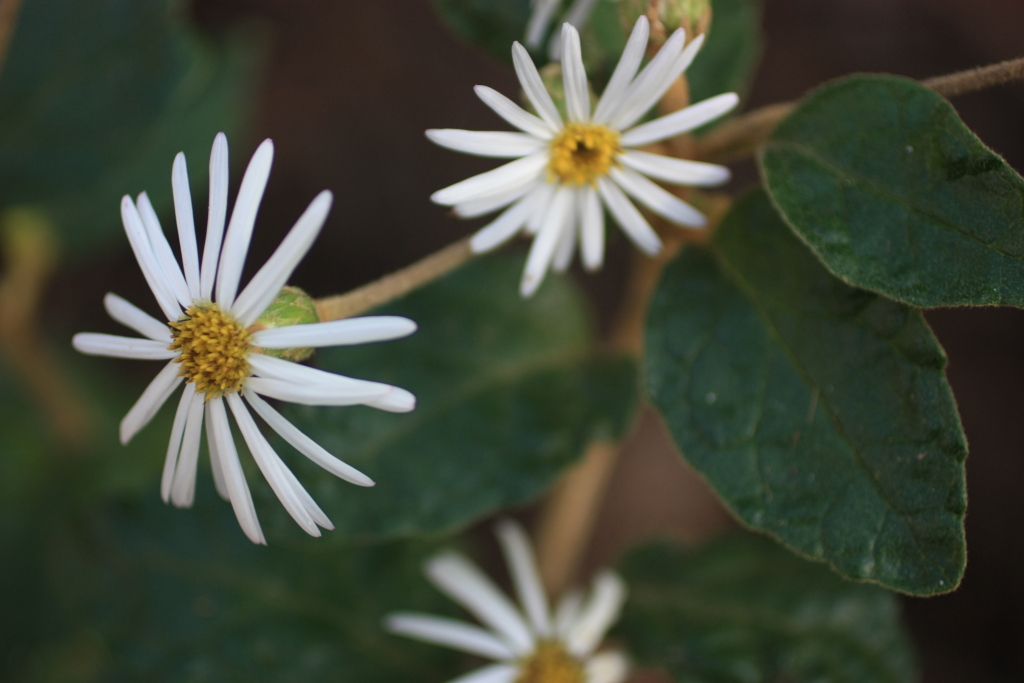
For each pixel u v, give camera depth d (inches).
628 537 19.5
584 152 11.4
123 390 17.6
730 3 13.3
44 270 14.9
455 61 20.4
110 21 14.1
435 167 20.2
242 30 16.5
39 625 15.0
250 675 13.4
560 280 13.2
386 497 12.3
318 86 20.2
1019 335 17.8
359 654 13.5
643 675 18.2
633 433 19.9
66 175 14.5
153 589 13.5
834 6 19.5
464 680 13.1
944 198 11.0
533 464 12.7
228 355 11.1
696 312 11.8
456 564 13.2
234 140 15.9
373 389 10.9
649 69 11.2
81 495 15.5
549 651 13.1
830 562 11.2
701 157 11.8
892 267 11.0
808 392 11.5
